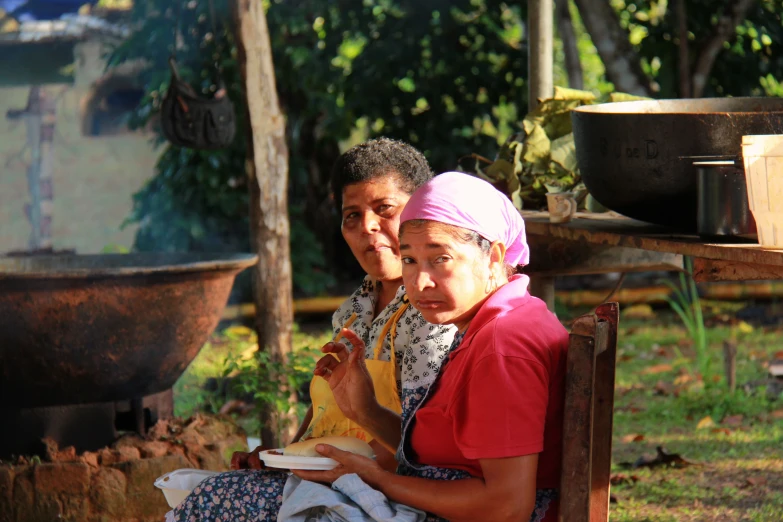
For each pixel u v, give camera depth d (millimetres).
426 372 2881
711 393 7172
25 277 4363
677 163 3445
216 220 11422
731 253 3076
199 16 10891
